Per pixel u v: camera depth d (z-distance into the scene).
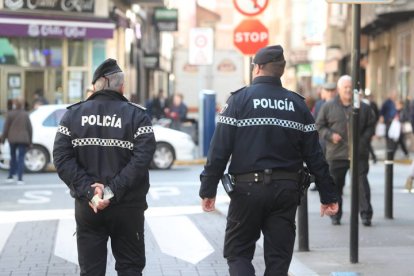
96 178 5.98
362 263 8.87
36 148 20.78
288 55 67.38
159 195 16.02
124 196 5.96
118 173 5.98
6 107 29.48
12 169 18.34
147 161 5.94
